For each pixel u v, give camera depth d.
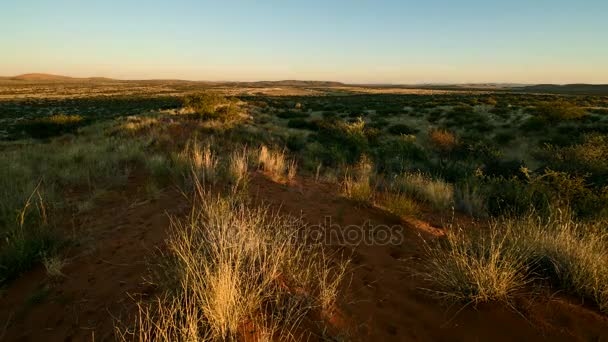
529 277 2.66
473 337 2.06
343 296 2.41
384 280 2.70
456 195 5.78
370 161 8.86
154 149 7.61
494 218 4.79
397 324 2.17
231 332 1.85
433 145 14.27
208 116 19.94
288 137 14.41
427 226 4.18
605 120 20.14
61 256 2.96
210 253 2.59
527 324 2.13
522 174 7.48
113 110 47.25
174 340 1.82
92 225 3.64
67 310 2.24
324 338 1.95
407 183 6.07
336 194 5.31
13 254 2.77
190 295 2.15
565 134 18.23
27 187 4.48
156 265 2.67
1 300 2.41
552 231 3.44
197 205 4.13
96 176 5.64
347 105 45.09
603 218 4.14
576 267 2.51
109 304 2.25
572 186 5.36
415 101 46.03
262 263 2.57
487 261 2.68
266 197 4.72
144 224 3.65
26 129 18.73
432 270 2.82
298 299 2.23
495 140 18.30
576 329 2.08
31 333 2.07
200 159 5.69
